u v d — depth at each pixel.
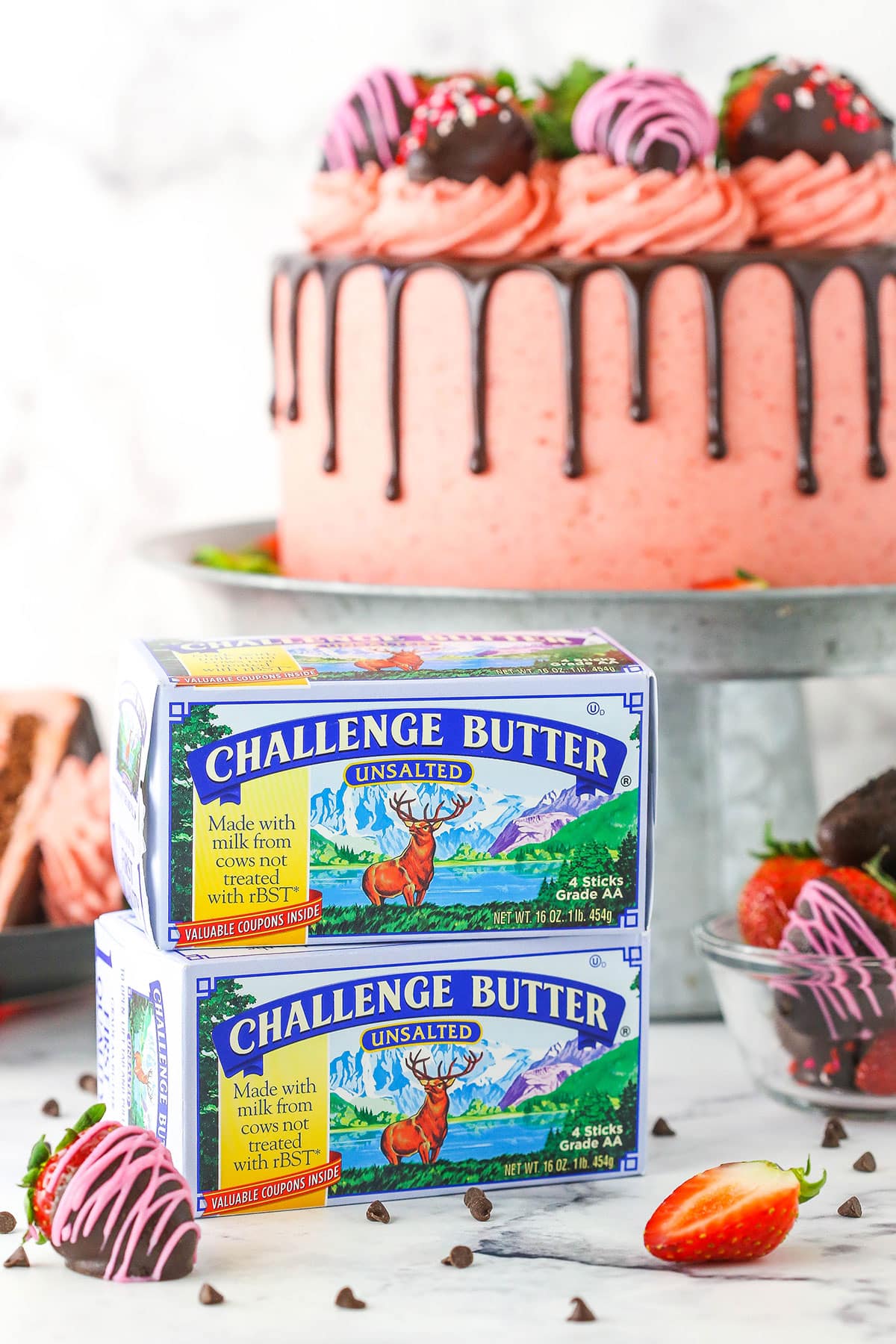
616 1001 1.06
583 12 2.05
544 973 1.04
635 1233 0.99
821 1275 0.93
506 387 1.44
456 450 1.47
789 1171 0.96
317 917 1.01
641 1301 0.90
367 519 1.53
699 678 1.34
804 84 1.52
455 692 1.01
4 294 2.17
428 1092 1.04
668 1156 1.12
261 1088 1.01
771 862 1.25
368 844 1.01
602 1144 1.07
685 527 1.45
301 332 1.57
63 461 2.20
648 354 1.42
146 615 2.21
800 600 1.31
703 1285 0.92
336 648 1.07
